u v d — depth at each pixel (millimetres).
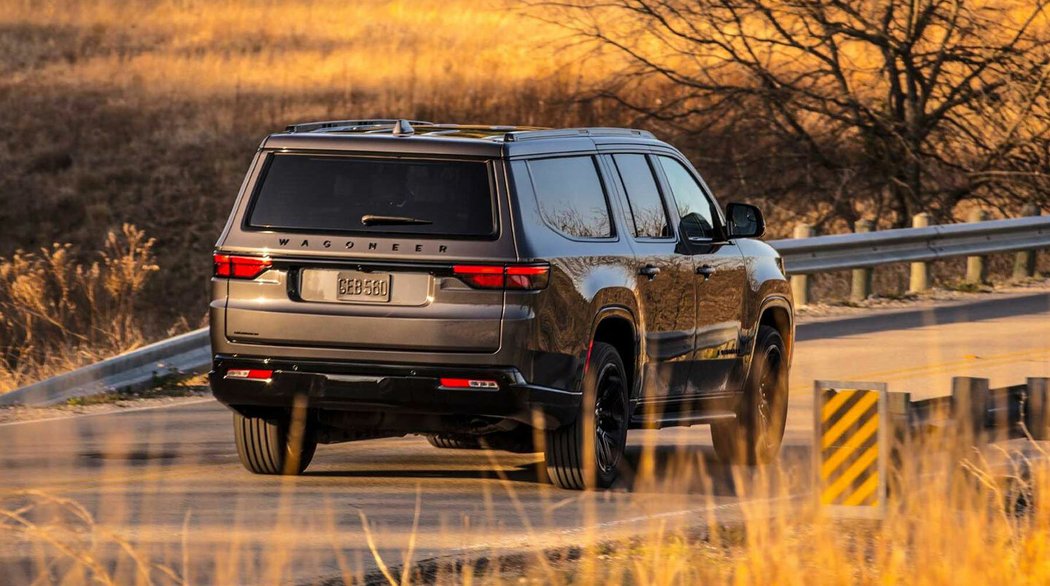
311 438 23047
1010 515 18688
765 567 15484
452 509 20906
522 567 17516
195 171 81375
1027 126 61531
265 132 89062
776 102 61031
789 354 27547
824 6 59812
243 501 21109
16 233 73125
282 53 114312
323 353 21062
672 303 23797
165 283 67438
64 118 90125
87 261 70312
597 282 21906
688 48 61438
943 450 19828
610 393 22484
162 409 30188
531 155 21531
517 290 20688
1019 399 21141
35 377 35375
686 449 27094
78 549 17359
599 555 18031
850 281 62469
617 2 60625
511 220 20844
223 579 16609
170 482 22484
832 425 19250
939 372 35312
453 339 20719
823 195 63719
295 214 21391
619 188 23250
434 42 118500
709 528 19562
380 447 26375
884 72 62188
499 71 101562
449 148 21125
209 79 103562
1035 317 46562
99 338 41750
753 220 25828
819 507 18719
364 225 21125
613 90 63031
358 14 134125
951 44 62719
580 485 22125
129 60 109250
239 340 21344
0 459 24391
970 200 66375
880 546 17359
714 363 25016
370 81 102188
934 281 62312
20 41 114312
